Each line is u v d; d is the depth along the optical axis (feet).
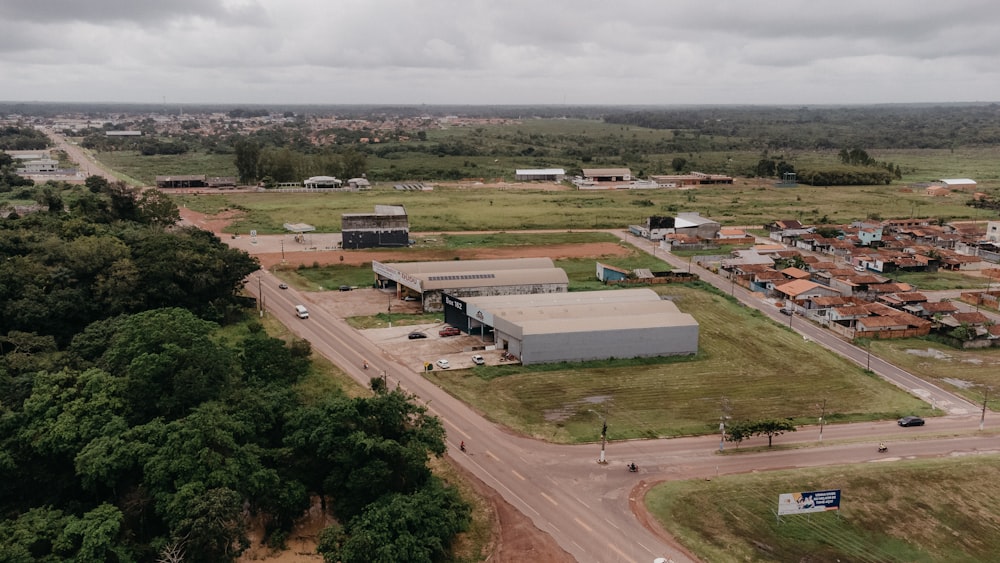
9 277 337.52
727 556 208.74
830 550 212.43
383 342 384.68
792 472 256.32
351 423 229.25
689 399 322.55
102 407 229.25
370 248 606.14
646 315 386.93
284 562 209.26
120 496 216.33
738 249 637.30
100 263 377.50
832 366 366.02
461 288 443.73
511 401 315.78
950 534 221.66
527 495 241.14
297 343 349.20
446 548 210.18
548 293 434.71
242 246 599.98
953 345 403.13
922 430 295.89
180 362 248.52
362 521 204.23
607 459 266.57
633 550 212.23
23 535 181.27
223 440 213.05
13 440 217.77
